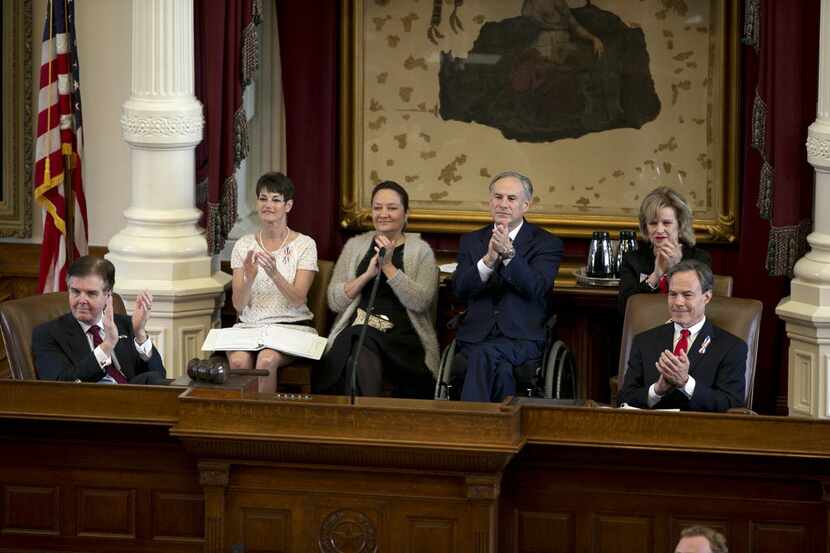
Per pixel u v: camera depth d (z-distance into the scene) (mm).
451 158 16156
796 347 13797
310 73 15953
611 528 10133
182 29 14156
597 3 15828
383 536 9930
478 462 9617
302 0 15891
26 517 10570
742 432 9836
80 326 11250
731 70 15602
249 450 9875
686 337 11375
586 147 16000
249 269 13617
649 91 15859
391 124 16156
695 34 15711
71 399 10344
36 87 15875
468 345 13438
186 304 14242
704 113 15781
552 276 13445
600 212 16031
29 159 15938
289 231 14125
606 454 10031
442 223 16031
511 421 9648
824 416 13547
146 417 10250
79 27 15531
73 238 14758
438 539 9867
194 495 10406
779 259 13953
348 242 14172
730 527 10055
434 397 13812
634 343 11594
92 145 15664
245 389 10367
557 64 15938
